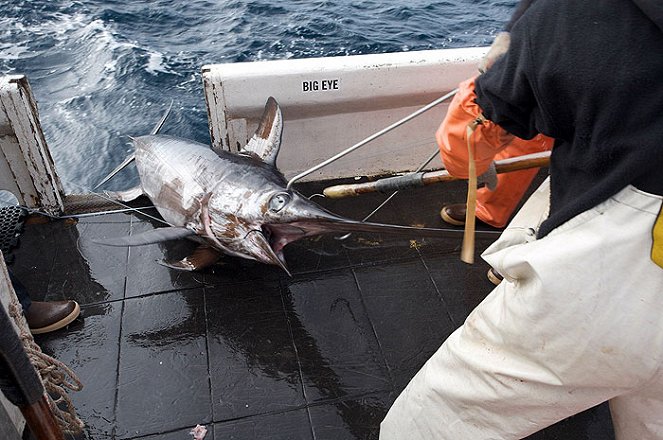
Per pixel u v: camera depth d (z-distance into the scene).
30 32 8.13
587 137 1.02
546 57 1.02
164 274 2.77
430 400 1.54
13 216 3.05
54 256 2.86
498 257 1.33
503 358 1.33
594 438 2.07
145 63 7.14
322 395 2.22
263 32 8.29
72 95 6.30
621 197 1.03
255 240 2.51
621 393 1.23
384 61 3.04
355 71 2.99
